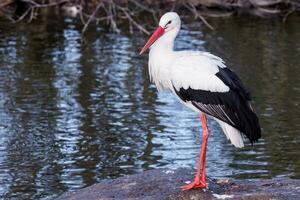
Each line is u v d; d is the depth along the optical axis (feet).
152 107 53.31
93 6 88.63
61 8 88.94
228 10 90.89
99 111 52.31
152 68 33.78
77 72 62.28
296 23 84.69
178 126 49.44
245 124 31.37
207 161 43.16
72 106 53.26
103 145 45.93
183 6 89.61
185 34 77.56
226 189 32.30
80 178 40.78
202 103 32.24
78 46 72.08
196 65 32.48
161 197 31.17
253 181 34.01
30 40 73.87
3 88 57.21
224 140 46.91
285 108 53.11
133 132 48.21
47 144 46.09
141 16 87.10
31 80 59.57
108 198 31.94
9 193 38.70
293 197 30.83
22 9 88.33
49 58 67.00
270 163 42.68
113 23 78.69
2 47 70.74
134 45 72.74
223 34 78.07
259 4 90.99
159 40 33.94
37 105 53.36
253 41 74.84
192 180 33.19
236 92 31.68
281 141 46.52
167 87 33.99
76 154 44.55
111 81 59.77
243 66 65.00
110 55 68.39
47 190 39.01
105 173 41.39
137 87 58.18
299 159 43.37
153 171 34.96
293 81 60.23
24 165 42.73
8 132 47.98
